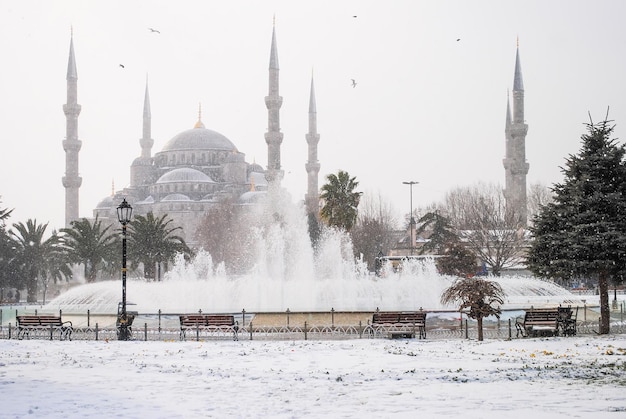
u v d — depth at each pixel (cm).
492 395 1589
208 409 1475
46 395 1652
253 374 1984
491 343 2836
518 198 15650
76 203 19938
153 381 1864
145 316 3906
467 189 15025
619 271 3350
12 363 2264
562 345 2709
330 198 8781
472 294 3025
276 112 19162
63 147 19900
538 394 1591
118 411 1457
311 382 1833
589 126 3603
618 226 3397
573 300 5209
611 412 1366
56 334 3538
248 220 16625
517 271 10619
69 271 10281
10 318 4431
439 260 8912
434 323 3675
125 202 3344
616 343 2750
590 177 3497
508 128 19750
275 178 18662
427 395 1606
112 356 2453
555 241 3494
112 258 9344
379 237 12694
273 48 19388
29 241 10131
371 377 1902
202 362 2259
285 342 2934
